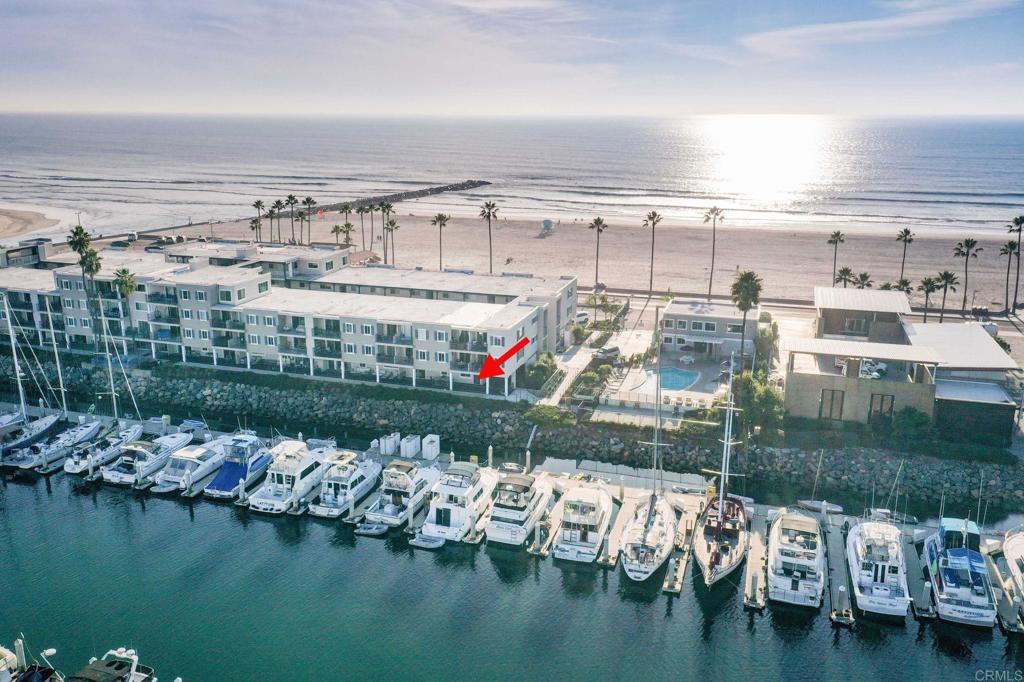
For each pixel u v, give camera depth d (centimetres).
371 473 9300
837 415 10000
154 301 12525
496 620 7088
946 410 9619
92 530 8550
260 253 15788
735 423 9962
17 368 10950
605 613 7162
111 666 6012
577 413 10575
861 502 8900
